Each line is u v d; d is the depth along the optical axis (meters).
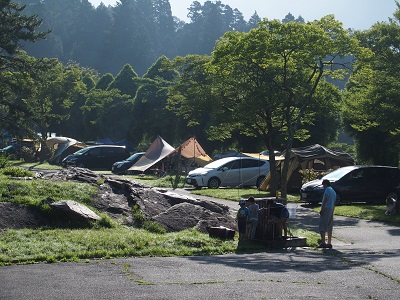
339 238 16.28
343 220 20.19
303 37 23.47
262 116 27.31
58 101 74.69
